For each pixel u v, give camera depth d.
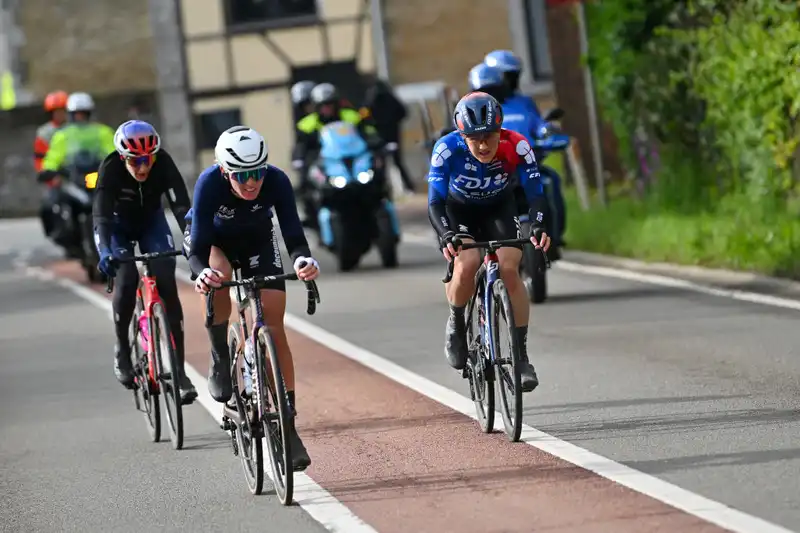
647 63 57.44
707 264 47.47
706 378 30.06
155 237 29.94
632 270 48.97
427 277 52.44
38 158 61.66
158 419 29.11
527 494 22.14
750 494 20.95
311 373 34.94
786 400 27.34
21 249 81.56
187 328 44.31
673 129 56.62
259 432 23.67
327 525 21.53
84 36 110.31
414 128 104.94
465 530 20.53
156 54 110.38
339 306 46.19
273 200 24.45
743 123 50.34
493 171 26.83
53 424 31.98
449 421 28.17
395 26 107.25
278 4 110.00
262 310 23.50
